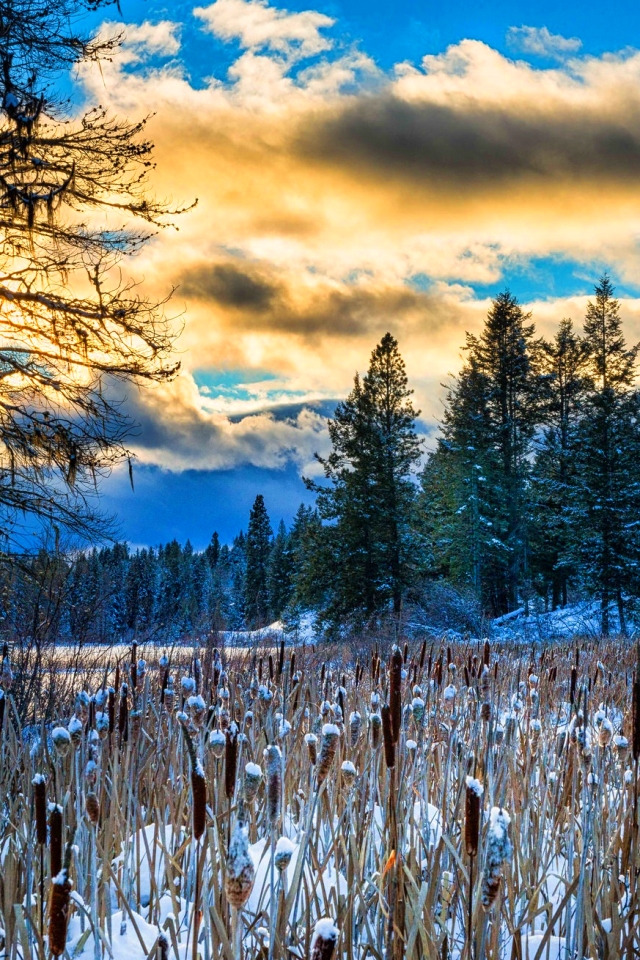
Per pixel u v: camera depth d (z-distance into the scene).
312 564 32.75
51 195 10.61
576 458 36.78
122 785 3.52
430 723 4.07
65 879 1.84
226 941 2.19
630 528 31.08
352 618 30.33
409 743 3.28
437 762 3.91
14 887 2.74
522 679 6.42
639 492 31.48
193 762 2.12
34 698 5.95
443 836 2.62
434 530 38.47
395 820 2.49
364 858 2.95
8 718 3.55
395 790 2.49
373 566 31.70
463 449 39.34
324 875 3.11
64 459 11.75
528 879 3.10
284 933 2.39
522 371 41.12
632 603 30.09
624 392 33.88
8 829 3.29
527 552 39.38
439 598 27.19
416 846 3.10
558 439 41.81
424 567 32.84
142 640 9.35
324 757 2.40
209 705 3.99
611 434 32.88
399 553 32.16
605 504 31.72
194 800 2.12
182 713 3.09
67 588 8.85
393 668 2.46
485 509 38.44
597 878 2.80
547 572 40.75
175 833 3.32
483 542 37.00
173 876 3.17
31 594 8.63
